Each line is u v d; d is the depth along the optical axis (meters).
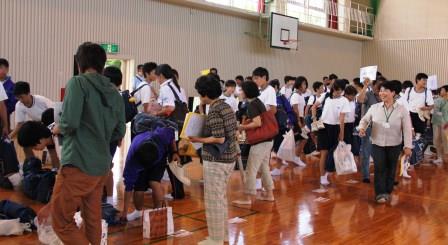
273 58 14.61
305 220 4.63
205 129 3.50
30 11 8.93
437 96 9.49
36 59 9.06
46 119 5.06
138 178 4.24
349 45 17.66
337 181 6.70
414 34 16.92
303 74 15.77
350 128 6.39
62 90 8.15
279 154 6.58
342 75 17.45
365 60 18.19
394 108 5.41
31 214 3.98
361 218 4.80
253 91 4.88
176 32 11.69
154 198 4.28
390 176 5.57
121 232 3.99
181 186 5.24
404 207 5.33
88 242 2.82
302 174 7.11
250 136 4.97
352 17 17.19
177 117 5.09
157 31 11.24
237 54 13.45
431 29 16.55
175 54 11.69
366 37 17.59
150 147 4.01
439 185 6.71
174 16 11.62
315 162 8.23
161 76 5.21
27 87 5.44
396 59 17.36
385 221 4.72
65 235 2.75
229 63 13.21
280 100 6.93
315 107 7.38
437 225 4.63
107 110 2.78
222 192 3.50
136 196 4.31
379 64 17.81
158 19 11.24
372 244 3.98
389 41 17.53
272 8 14.08
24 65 8.90
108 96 2.78
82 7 9.73
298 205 5.23
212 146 3.43
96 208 2.88
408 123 5.39
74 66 9.60
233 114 3.50
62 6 9.40
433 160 9.12
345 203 5.41
